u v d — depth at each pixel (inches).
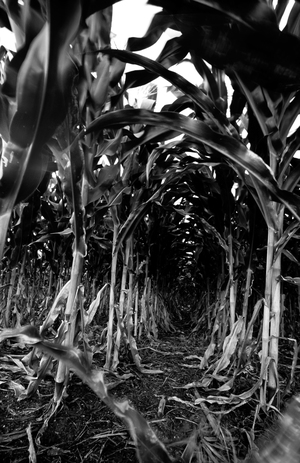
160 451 19.6
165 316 126.6
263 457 20.2
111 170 45.6
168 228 111.1
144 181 66.3
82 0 18.7
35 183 23.0
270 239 46.5
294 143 44.1
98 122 32.8
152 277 109.3
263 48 24.9
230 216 67.4
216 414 43.8
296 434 19.2
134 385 56.1
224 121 42.6
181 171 62.5
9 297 82.0
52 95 20.1
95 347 67.1
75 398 46.3
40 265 113.3
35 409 42.3
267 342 45.1
